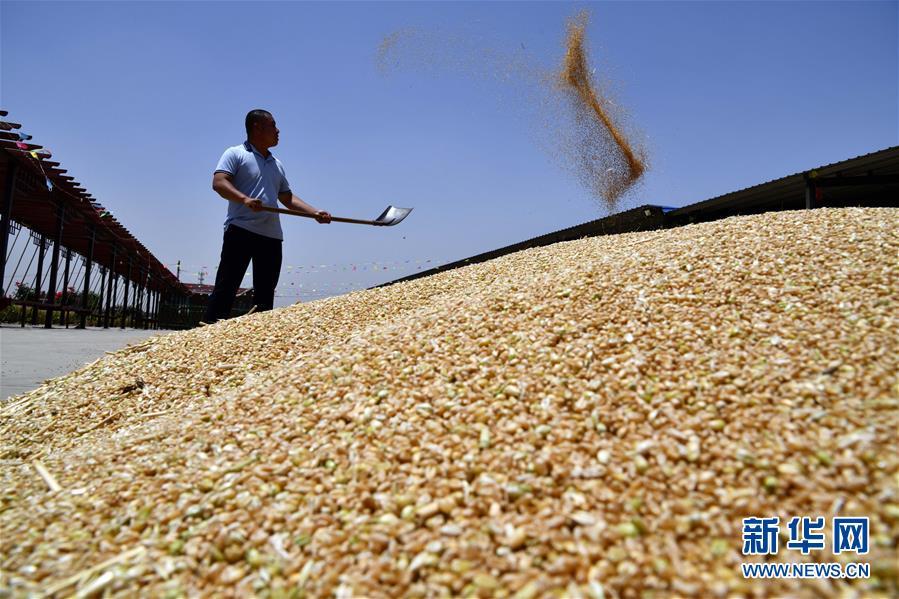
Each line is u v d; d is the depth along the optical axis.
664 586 0.93
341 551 1.11
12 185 8.15
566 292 2.39
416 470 1.34
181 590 1.06
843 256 2.29
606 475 1.24
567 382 1.66
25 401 2.75
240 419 1.81
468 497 1.22
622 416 1.45
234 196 4.41
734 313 1.95
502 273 3.76
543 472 1.27
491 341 2.05
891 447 1.15
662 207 7.32
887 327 1.67
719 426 1.34
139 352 3.34
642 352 1.76
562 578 0.97
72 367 4.10
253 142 4.87
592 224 8.00
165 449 1.69
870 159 5.03
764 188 6.08
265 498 1.32
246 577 1.08
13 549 1.22
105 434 2.21
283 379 2.12
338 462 1.43
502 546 1.06
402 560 1.06
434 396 1.71
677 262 2.54
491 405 1.59
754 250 2.54
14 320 12.75
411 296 3.69
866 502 1.04
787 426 1.29
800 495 1.10
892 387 1.36
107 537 1.24
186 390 2.59
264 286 4.88
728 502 1.11
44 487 1.57
